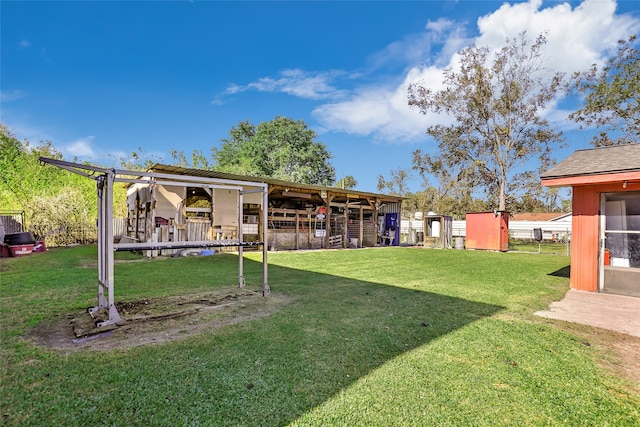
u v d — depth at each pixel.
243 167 29.52
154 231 9.95
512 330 3.52
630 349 3.06
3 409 1.91
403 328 3.51
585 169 5.81
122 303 4.26
